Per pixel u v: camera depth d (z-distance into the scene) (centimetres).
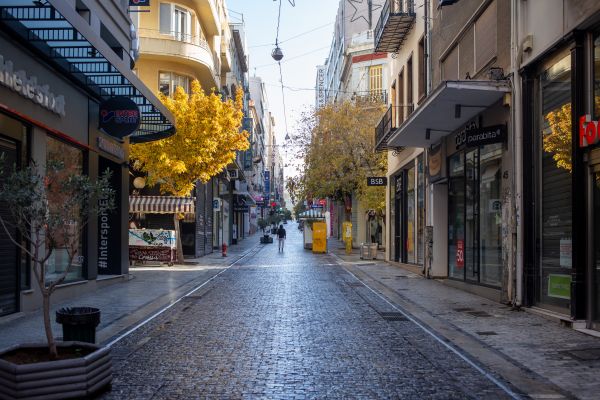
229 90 4728
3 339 926
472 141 1362
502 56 1298
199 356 811
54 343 621
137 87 1498
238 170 4719
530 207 1182
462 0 1595
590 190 973
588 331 952
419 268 2159
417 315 1184
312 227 3997
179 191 2645
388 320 1126
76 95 1450
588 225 977
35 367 560
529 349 843
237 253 3812
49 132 1303
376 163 3659
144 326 1064
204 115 2503
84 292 1545
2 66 1048
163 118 1888
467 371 726
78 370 577
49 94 1265
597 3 902
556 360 775
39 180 629
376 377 697
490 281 1433
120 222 1902
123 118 1579
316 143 3722
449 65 1745
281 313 1218
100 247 1897
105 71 1372
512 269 1240
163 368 741
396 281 1911
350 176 3653
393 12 2167
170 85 2972
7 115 1116
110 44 1764
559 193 1075
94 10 1532
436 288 1686
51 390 565
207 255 3538
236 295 1542
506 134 1277
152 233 2652
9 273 1126
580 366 742
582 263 998
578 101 990
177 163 2447
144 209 2650
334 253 3847
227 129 2583
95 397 612
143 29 2834
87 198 647
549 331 975
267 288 1712
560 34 1030
